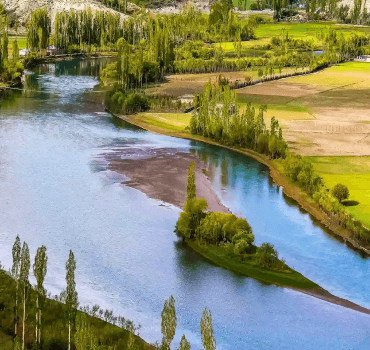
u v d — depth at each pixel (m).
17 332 75.31
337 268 99.75
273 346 78.88
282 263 99.12
